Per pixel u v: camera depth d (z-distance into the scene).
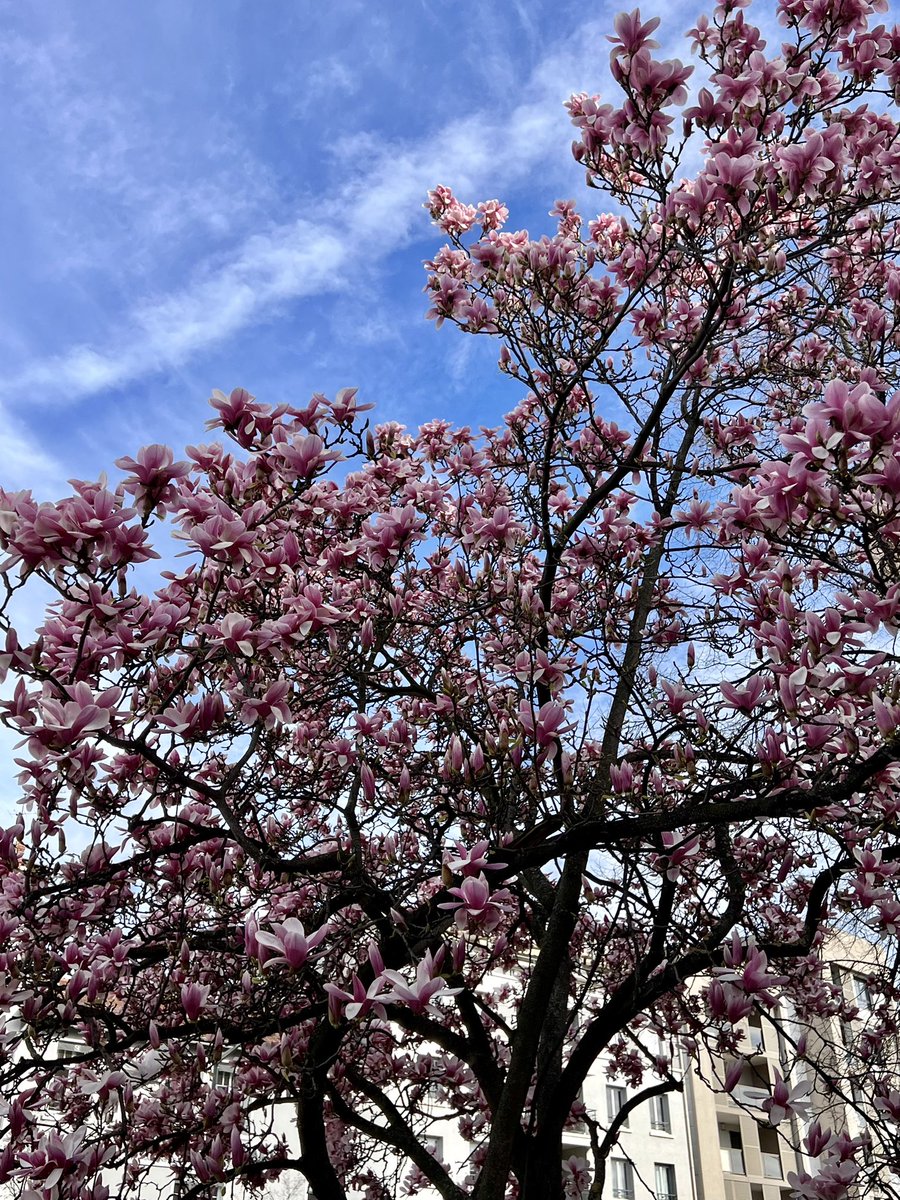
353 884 4.54
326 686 5.21
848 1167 4.66
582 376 6.25
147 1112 6.49
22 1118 3.97
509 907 4.52
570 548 6.54
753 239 5.28
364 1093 7.10
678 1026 6.96
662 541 6.05
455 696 5.12
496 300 6.08
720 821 4.07
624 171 5.07
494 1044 7.90
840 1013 7.19
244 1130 5.59
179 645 4.06
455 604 6.04
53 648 3.62
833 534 3.77
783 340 7.06
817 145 4.50
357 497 5.29
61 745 3.29
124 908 5.09
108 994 4.96
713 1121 28.56
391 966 5.13
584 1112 6.89
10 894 4.59
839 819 4.57
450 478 6.05
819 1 4.96
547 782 4.64
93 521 3.14
